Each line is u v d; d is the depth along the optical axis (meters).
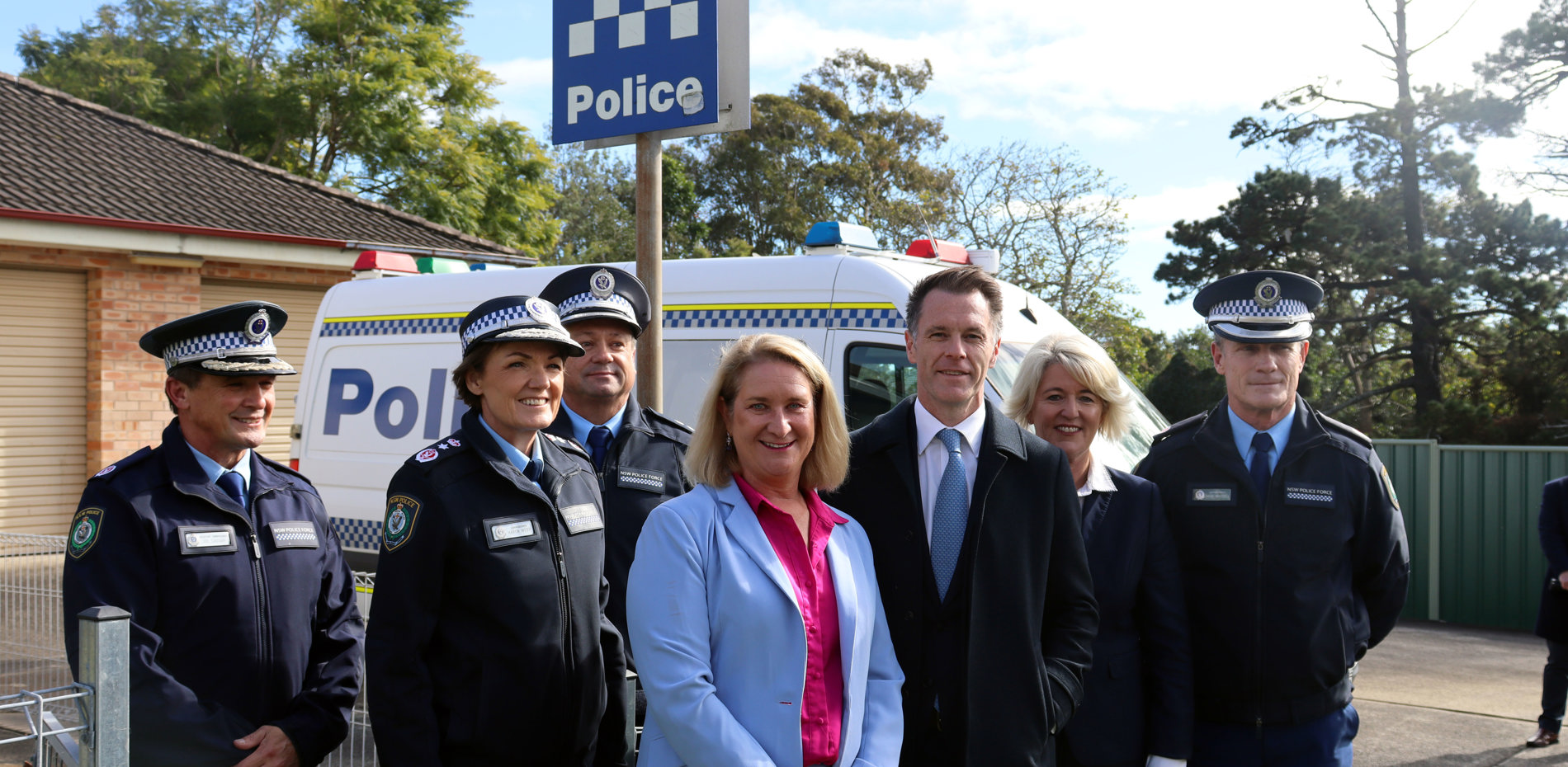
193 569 2.76
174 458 2.86
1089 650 2.79
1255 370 3.24
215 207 13.20
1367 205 20.98
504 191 27.59
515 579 2.56
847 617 2.44
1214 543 3.22
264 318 2.92
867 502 2.76
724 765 2.19
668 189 35.69
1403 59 21.25
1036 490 2.75
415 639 2.50
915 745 2.65
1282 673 3.14
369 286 6.95
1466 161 20.66
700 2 4.31
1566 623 5.80
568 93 4.68
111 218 11.23
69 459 11.61
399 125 25.95
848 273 5.43
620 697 2.90
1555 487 5.90
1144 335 28.19
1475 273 19.91
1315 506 3.19
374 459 6.59
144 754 2.58
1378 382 24.69
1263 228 21.45
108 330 11.62
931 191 31.39
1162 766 3.00
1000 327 2.88
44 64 30.64
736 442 2.50
